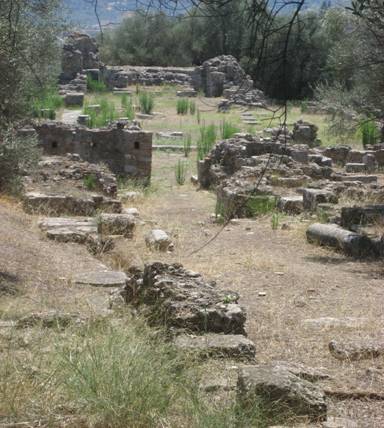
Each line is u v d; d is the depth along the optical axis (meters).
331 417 5.82
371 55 18.92
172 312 7.64
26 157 15.80
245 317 7.73
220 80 51.78
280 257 13.77
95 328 7.12
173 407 5.52
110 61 59.66
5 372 5.72
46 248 12.54
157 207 20.41
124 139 23.64
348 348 7.51
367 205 16.86
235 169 23.53
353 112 25.05
